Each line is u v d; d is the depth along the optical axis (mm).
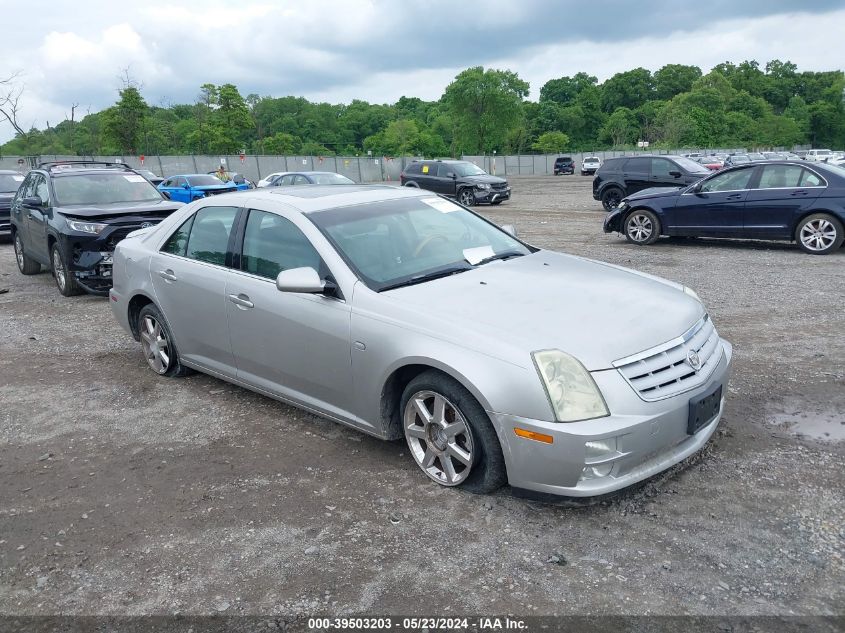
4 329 7668
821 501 3418
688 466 3820
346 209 4590
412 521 3420
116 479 4039
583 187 38125
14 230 11273
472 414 3420
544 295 3834
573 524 3316
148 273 5488
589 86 154000
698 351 3627
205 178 23531
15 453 4457
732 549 3064
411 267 4227
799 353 5770
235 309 4660
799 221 10891
